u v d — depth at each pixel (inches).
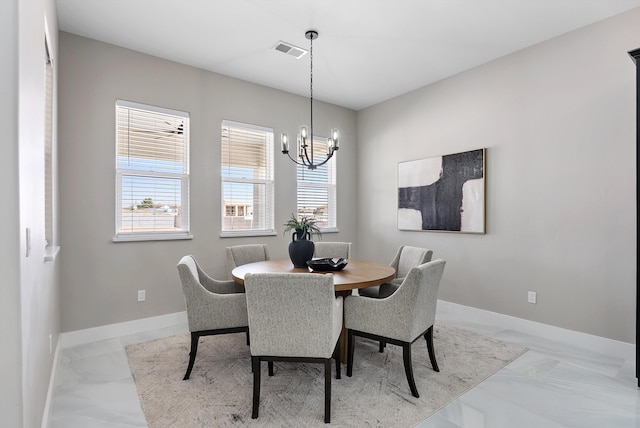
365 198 193.9
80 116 116.1
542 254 121.6
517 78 128.4
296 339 72.9
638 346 86.5
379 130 185.6
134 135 128.6
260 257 139.9
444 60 135.9
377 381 89.1
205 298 90.0
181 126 139.2
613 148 105.4
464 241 146.1
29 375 50.7
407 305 81.9
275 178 164.7
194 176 140.6
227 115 149.8
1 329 43.5
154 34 116.2
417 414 74.4
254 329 73.6
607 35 106.6
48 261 72.8
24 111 47.3
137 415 74.0
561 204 116.8
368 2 98.7
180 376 91.7
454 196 148.3
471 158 141.8
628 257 102.7
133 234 127.6
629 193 102.5
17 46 43.8
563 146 116.3
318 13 104.2
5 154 43.3
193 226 140.1
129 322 125.0
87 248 117.2
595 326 109.0
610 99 106.0
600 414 74.6
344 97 177.6
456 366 97.8
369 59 135.0
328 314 71.8
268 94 162.6
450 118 151.3
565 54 115.8
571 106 114.3
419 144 164.6
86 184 117.1
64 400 80.0
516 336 122.3
